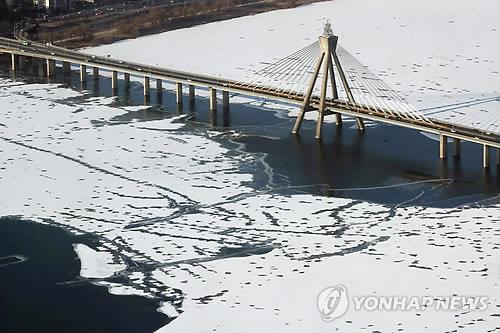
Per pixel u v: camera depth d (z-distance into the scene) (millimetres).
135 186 142375
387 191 139125
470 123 167625
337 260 116625
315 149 158250
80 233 126500
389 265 114688
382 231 124750
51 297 110438
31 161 153125
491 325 100812
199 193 139500
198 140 163500
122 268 116750
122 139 164000
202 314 105562
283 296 108312
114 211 133500
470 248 118750
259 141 162750
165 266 116812
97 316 106375
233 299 108312
